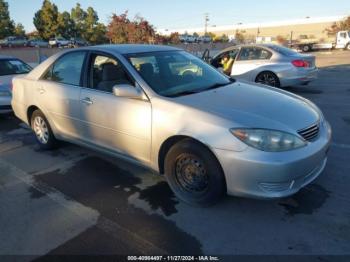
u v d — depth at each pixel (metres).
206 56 11.70
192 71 4.29
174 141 3.45
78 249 2.90
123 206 3.54
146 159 3.71
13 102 5.60
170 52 4.49
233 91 3.84
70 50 4.69
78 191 3.91
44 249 2.92
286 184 3.01
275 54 9.10
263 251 2.78
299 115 3.31
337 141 5.17
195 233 3.04
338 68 16.42
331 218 3.17
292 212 3.29
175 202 3.56
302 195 3.57
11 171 4.55
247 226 3.11
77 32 62.41
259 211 3.32
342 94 9.08
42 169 4.57
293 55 8.99
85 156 4.96
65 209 3.53
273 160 2.90
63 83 4.62
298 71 8.84
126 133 3.80
